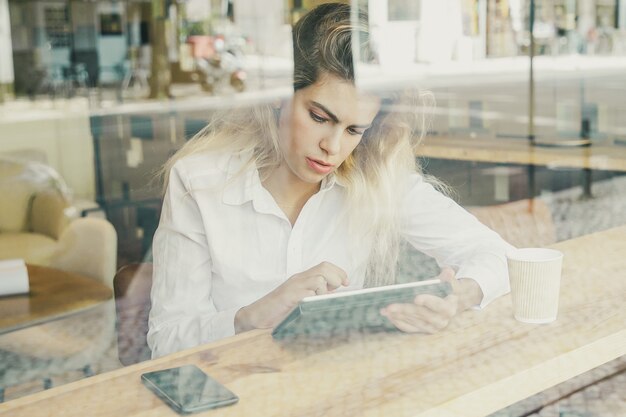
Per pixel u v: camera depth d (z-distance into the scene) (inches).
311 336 35.7
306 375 32.3
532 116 78.0
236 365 33.0
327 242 50.2
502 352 35.2
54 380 42.4
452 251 51.1
